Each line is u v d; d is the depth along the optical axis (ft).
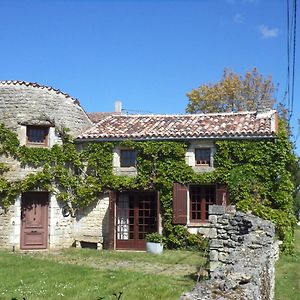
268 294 27.66
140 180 62.90
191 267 47.39
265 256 27.20
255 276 20.13
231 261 25.48
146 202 64.18
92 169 65.62
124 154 65.10
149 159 63.31
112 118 73.36
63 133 64.95
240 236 35.91
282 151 59.72
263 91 131.54
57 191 63.87
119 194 65.10
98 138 64.54
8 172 62.28
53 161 63.87
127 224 64.28
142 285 37.42
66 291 35.06
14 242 61.52
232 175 60.18
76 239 65.41
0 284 37.40
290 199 59.57
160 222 62.54
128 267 47.39
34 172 62.80
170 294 34.22
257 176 60.03
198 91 133.28
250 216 37.27
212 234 36.99
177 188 61.82
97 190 64.44
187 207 61.87
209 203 62.18
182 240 61.41
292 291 36.06
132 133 64.39
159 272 44.24
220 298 16.99
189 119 69.62
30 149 62.75
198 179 61.16
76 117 67.31
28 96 63.77
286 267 46.80
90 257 54.75
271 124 61.67
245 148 60.39
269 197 59.72
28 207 63.10
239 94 131.64
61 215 64.23
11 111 63.21
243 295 17.60
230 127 63.00
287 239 56.65
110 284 37.65
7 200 61.82
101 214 64.95
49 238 62.69
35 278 40.11
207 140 61.77
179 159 62.39
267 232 35.22
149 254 57.06
